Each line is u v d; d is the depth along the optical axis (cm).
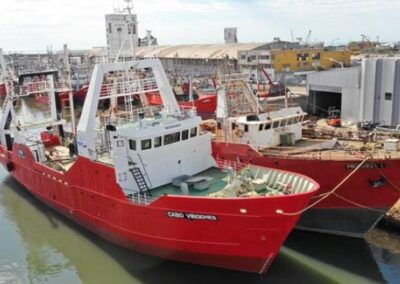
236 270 1841
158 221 1858
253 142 2573
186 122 2141
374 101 4038
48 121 3253
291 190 1911
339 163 2164
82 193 2248
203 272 1908
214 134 2891
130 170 2008
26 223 2569
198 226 1772
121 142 1983
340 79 4384
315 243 2286
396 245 2212
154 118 2220
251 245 1738
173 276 1945
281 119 2641
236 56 9550
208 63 10244
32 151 2748
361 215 2234
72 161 2734
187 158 2181
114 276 1966
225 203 1680
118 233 2075
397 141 2350
